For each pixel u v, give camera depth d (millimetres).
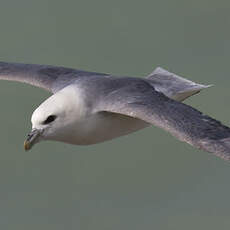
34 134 10188
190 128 9141
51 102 10219
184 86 11102
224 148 8820
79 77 10969
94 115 10219
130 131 10727
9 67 11547
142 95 10000
